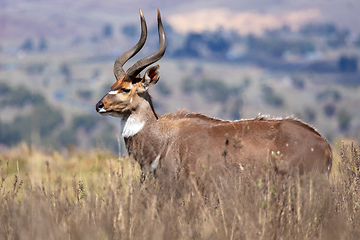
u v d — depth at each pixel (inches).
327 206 1005.2
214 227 930.1
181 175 1155.9
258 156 1139.3
